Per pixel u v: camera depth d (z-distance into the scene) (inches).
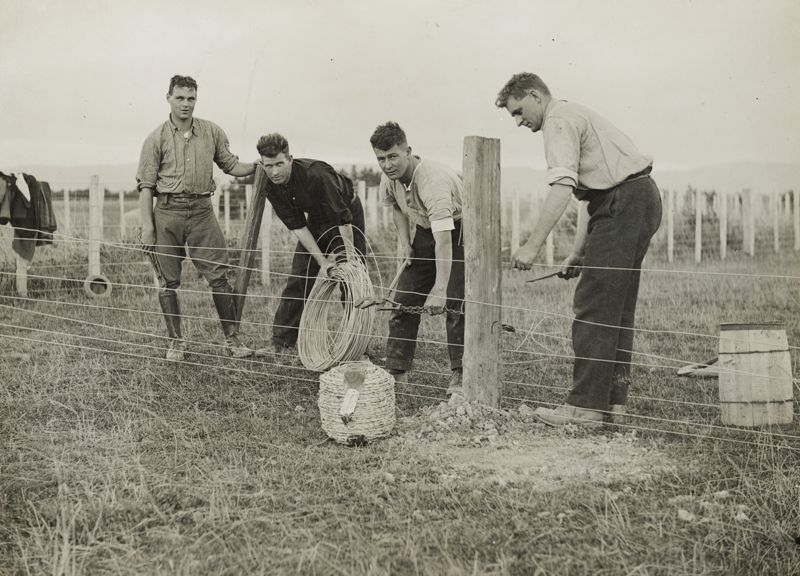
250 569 101.4
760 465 135.9
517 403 179.0
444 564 101.5
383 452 146.6
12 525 115.2
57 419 164.4
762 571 102.3
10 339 231.3
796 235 451.2
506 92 164.4
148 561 104.0
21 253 297.4
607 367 159.2
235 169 229.0
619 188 157.0
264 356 220.5
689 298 316.2
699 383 192.7
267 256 331.9
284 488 127.7
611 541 108.9
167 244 215.6
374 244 381.7
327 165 206.1
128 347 225.3
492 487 128.0
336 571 100.6
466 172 161.8
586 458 142.3
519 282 354.6
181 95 207.8
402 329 194.5
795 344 229.1
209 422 163.6
